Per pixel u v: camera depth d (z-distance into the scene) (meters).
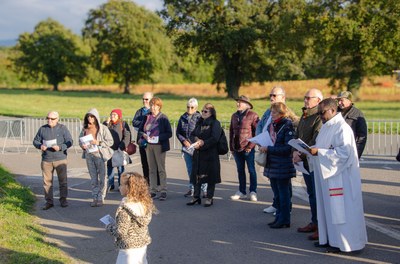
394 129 18.03
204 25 51.25
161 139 9.65
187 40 52.69
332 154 6.05
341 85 49.28
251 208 8.88
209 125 9.00
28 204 9.27
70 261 6.06
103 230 7.55
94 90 83.69
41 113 32.31
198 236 7.17
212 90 73.38
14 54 94.88
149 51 74.94
